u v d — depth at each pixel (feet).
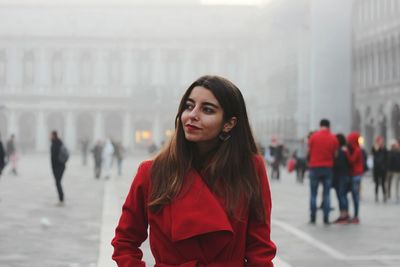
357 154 54.95
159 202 11.77
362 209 69.26
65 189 95.25
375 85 200.44
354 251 41.14
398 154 76.84
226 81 12.72
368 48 204.95
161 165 12.24
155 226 11.96
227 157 12.27
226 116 12.53
